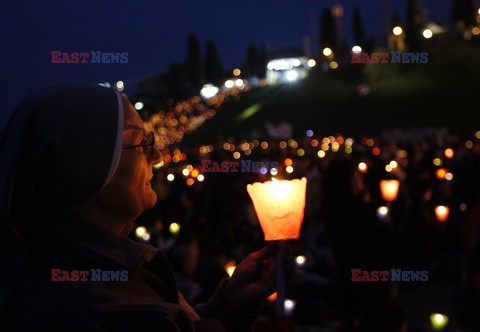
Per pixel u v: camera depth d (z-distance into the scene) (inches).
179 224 383.2
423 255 334.0
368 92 2279.8
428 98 2183.8
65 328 54.4
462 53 2404.0
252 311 77.2
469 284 272.4
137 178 65.3
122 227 65.2
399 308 143.7
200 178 649.0
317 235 339.3
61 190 59.7
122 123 61.6
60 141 59.6
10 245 59.6
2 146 62.4
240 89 3129.9
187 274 243.6
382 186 369.4
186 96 3208.7
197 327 67.9
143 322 56.0
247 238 292.5
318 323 296.2
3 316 56.1
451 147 809.5
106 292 57.2
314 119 2098.9
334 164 243.1
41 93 62.7
